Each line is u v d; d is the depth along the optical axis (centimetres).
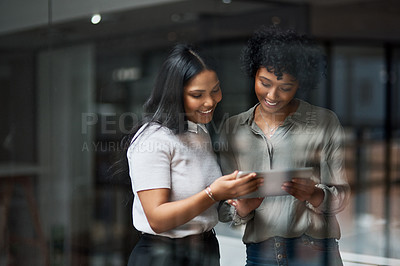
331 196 231
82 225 290
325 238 233
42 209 319
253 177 235
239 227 238
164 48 256
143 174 252
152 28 261
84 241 287
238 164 237
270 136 232
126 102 267
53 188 308
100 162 277
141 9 264
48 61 313
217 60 242
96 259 277
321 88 229
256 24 234
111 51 277
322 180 231
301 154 231
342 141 232
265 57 231
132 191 260
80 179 288
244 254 238
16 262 330
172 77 250
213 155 241
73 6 294
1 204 337
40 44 316
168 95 251
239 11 238
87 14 288
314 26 227
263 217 236
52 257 312
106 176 272
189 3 248
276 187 234
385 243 230
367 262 231
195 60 245
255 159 235
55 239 308
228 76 239
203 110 243
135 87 265
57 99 302
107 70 278
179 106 248
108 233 272
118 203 267
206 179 241
